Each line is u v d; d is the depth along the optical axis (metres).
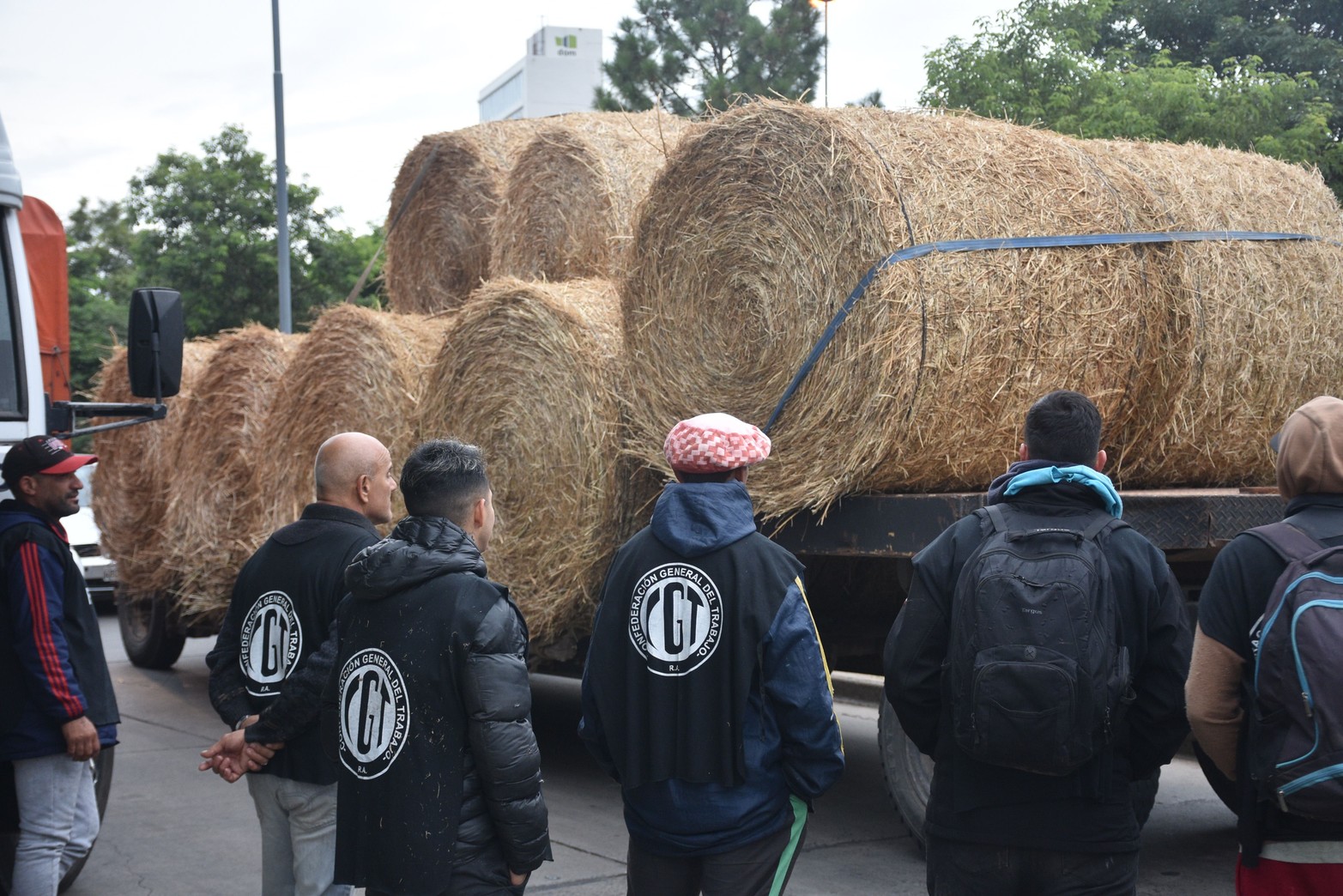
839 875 4.81
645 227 5.53
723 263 5.19
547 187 8.10
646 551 2.92
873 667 6.54
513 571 6.19
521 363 6.16
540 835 2.60
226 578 8.65
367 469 3.45
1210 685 2.46
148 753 7.34
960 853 2.66
